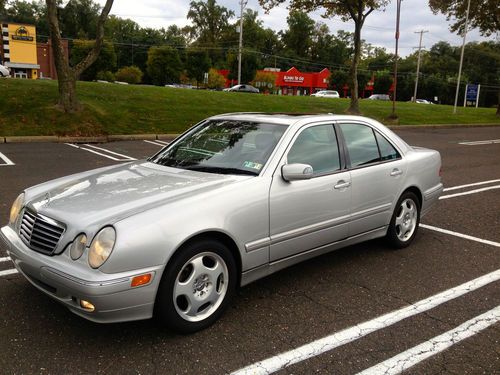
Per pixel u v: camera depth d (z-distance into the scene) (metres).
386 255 5.00
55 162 10.26
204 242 3.24
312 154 4.14
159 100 20.33
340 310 3.73
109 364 2.92
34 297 3.76
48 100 16.75
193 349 3.11
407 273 4.52
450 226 6.20
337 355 3.09
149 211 3.09
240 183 3.55
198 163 4.07
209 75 69.12
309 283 4.24
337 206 4.21
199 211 3.21
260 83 68.88
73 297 2.94
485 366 3.02
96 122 15.80
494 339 3.35
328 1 24.08
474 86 39.25
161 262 3.00
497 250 5.25
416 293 4.08
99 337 3.22
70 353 3.03
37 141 13.79
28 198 3.69
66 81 15.91
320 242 4.13
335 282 4.27
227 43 98.56
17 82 18.98
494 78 105.75
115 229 2.92
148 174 3.90
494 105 103.69
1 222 5.59
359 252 5.09
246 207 3.47
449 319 3.62
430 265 4.74
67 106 15.98
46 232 3.19
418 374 2.91
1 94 16.61
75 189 3.62
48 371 2.83
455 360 3.07
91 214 3.10
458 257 4.99
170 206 3.16
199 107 20.39
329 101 28.67
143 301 2.97
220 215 3.30
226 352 3.09
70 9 97.06
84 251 2.96
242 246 3.48
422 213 5.41
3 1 22.25
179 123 17.50
